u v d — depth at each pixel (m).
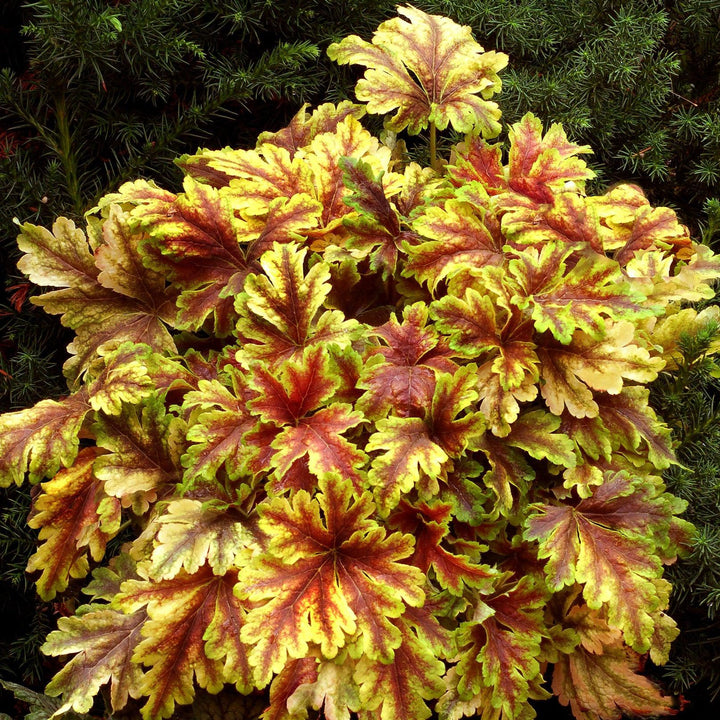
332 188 0.68
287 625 0.57
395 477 0.59
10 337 0.74
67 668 0.60
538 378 0.62
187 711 0.63
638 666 0.65
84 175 0.73
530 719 0.61
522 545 0.64
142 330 0.67
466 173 0.69
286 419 0.60
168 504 0.61
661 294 0.67
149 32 0.71
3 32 0.75
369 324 0.66
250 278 0.62
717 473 0.72
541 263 0.63
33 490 0.67
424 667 0.58
